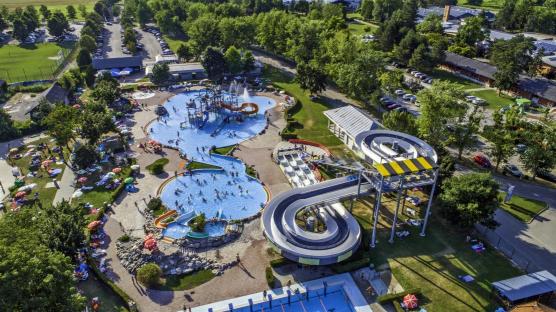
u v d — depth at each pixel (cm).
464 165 10481
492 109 13862
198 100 14725
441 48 17100
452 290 6606
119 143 11300
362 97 13800
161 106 13738
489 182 7438
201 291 6588
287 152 10969
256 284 6744
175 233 7944
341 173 9862
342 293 6719
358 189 7938
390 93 13850
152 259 7194
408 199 8950
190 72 17025
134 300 6384
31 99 14612
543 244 7638
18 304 4678
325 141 11694
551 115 13312
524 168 10006
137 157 10794
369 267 7075
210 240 7619
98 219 8156
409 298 6241
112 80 15288
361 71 13412
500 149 9744
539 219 8331
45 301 4791
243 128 12688
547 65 16812
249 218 8338
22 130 11988
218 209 8744
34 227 6488
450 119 10762
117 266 7050
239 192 9369
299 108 14025
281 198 7975
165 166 10394
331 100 14750
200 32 18988
